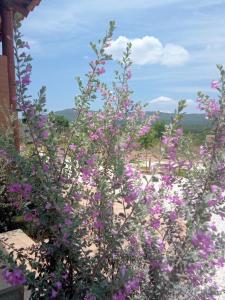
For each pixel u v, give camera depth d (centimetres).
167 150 296
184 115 292
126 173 274
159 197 290
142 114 366
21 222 496
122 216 267
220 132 275
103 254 269
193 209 270
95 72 299
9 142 287
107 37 295
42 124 275
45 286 258
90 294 251
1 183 384
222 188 275
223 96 272
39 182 274
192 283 271
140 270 266
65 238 258
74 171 284
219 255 271
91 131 337
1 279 304
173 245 275
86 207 286
